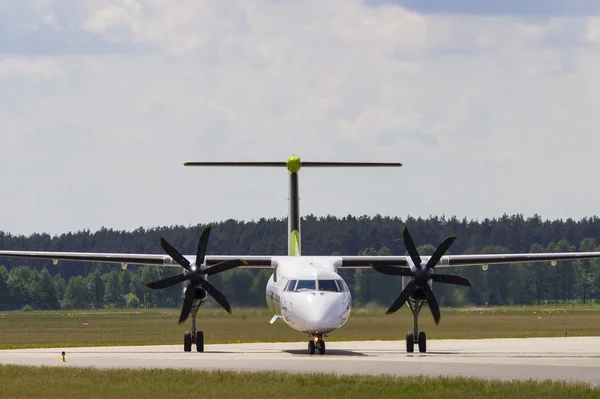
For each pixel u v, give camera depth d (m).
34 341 195.62
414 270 123.19
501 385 80.69
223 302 126.38
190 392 79.69
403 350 134.88
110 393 79.88
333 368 97.19
